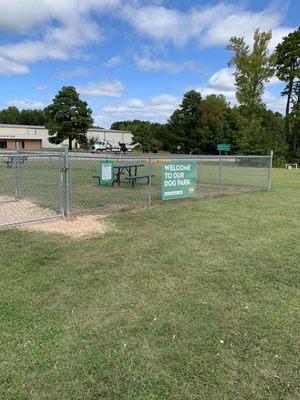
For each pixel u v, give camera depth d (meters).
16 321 3.40
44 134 82.44
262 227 7.41
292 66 42.84
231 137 67.44
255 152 36.50
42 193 11.37
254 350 3.03
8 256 5.21
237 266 5.05
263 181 17.34
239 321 3.50
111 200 10.41
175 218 8.09
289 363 2.86
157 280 4.47
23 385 2.55
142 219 7.91
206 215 8.49
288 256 5.54
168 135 74.69
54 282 4.32
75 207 9.12
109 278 4.50
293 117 41.59
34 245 5.77
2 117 111.38
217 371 2.74
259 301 3.96
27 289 4.11
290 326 3.43
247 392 2.53
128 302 3.85
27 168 20.89
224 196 11.86
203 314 3.62
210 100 70.56
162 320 3.48
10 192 11.56
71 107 68.62
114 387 2.55
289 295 4.14
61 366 2.76
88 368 2.74
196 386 2.58
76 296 3.96
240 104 43.94
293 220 8.17
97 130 88.38
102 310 3.66
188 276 4.63
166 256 5.40
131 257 5.32
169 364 2.82
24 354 2.89
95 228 6.99
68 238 6.23
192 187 10.85
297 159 38.16
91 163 27.44
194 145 70.12
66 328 3.30
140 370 2.73
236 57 42.38
